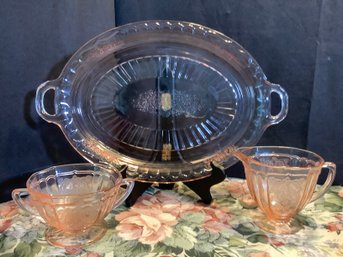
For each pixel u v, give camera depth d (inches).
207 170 27.8
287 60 30.2
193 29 26.0
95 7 30.3
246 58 26.4
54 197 21.8
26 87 27.3
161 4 31.2
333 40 28.9
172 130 28.5
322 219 26.3
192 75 27.8
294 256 21.9
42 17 27.1
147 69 27.7
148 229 24.9
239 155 25.9
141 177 27.5
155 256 22.0
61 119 26.4
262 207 25.7
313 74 30.0
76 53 25.8
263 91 26.9
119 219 26.1
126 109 28.1
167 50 27.2
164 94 28.2
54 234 24.3
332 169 25.3
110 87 27.5
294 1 28.8
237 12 29.9
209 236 24.1
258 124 27.6
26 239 23.8
